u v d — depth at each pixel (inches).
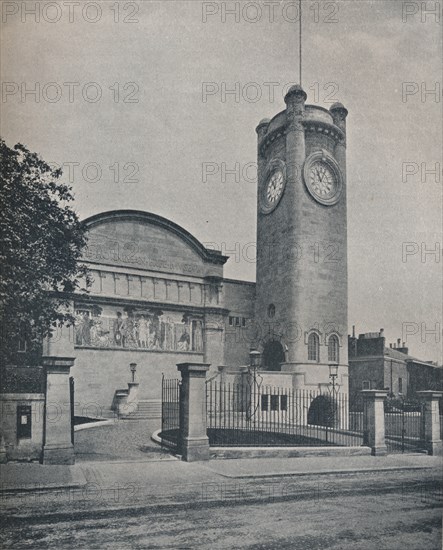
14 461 746.2
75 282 954.7
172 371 1504.7
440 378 1098.1
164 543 538.6
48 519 577.9
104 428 1093.8
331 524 612.4
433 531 616.7
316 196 1465.3
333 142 1496.1
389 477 822.5
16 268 834.2
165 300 1521.9
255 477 752.3
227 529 581.0
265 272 1549.0
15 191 818.2
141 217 1485.0
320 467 825.5
